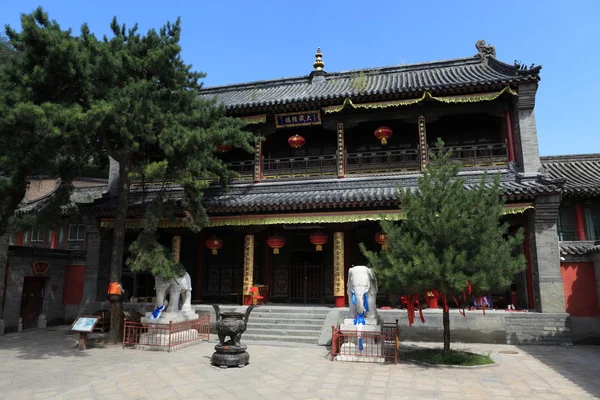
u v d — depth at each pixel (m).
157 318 16.98
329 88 27.28
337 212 20.08
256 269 25.88
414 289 12.81
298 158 25.38
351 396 9.99
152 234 17.41
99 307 22.28
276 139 26.30
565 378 11.75
